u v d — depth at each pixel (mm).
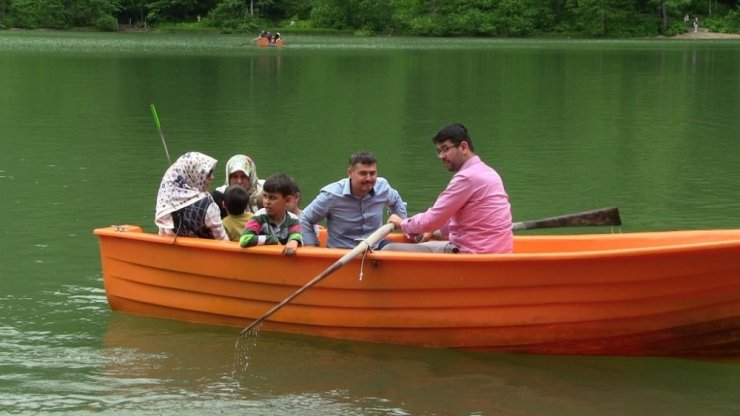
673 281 5266
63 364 5375
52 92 20422
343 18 62531
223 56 35438
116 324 6102
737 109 18766
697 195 10258
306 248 5738
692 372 5434
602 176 11336
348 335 5832
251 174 6980
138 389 5035
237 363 5438
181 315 6180
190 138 13984
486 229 5734
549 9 62219
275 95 20641
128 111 17234
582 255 5242
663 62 34094
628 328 5469
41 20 61594
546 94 21766
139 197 9820
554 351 5617
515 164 12148
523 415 4805
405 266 5539
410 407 4863
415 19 61750
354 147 13273
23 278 7008
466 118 16969
